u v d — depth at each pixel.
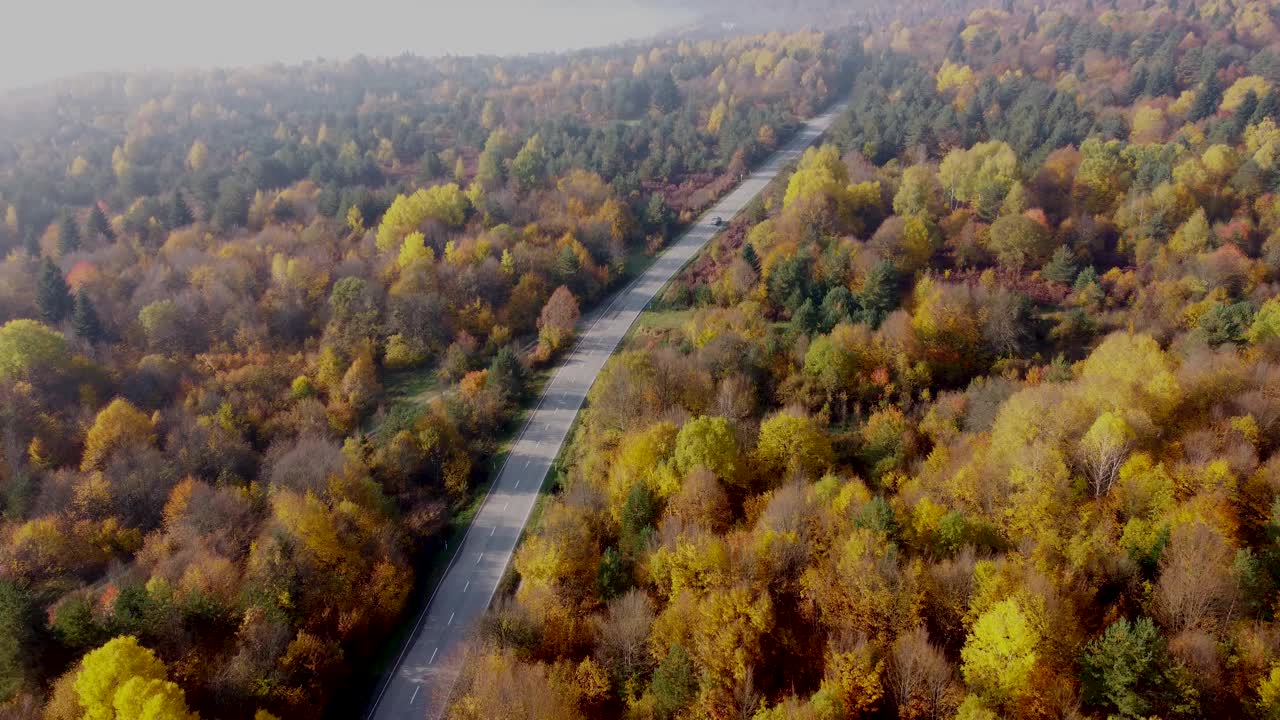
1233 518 58.25
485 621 61.69
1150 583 52.09
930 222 124.81
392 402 106.44
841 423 87.62
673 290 127.88
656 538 64.31
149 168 184.38
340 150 192.38
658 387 89.19
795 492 65.81
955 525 57.59
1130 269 114.88
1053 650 48.00
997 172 133.12
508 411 99.00
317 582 67.19
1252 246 113.94
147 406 103.31
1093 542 56.91
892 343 93.81
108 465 88.00
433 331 117.25
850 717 48.66
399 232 135.50
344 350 113.44
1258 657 45.44
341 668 62.28
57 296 115.69
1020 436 70.25
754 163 181.88
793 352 95.69
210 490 80.69
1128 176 131.00
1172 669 44.12
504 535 79.88
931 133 160.62
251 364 110.06
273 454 89.94
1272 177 123.75
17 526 79.06
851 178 143.88
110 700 51.22
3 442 88.56
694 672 52.88
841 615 54.16
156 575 67.62
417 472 86.12
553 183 163.50
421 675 64.56
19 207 163.50
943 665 48.44
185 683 57.56
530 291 124.38
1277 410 72.00
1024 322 103.25
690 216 155.88
